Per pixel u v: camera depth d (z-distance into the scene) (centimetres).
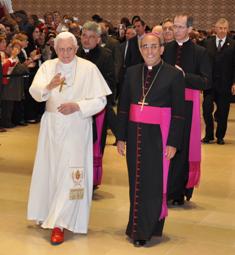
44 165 496
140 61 870
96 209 573
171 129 467
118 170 742
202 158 834
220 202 614
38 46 1089
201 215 566
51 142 485
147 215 467
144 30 862
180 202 598
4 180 680
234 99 1023
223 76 917
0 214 551
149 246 476
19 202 591
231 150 898
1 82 801
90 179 498
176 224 536
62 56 484
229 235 511
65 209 475
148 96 469
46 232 504
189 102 578
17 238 489
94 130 598
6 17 1150
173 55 590
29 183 669
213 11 1842
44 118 494
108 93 494
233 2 1822
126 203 597
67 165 479
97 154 616
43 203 499
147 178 466
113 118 613
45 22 1394
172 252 465
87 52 608
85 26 602
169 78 469
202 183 690
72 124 482
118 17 1922
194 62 583
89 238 491
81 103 479
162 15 1888
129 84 481
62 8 1948
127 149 477
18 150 852
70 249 466
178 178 583
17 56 1001
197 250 472
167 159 466
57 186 479
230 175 735
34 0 1958
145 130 468
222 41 918
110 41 909
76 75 488
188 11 1864
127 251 464
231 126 1134
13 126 1048
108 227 521
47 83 485
